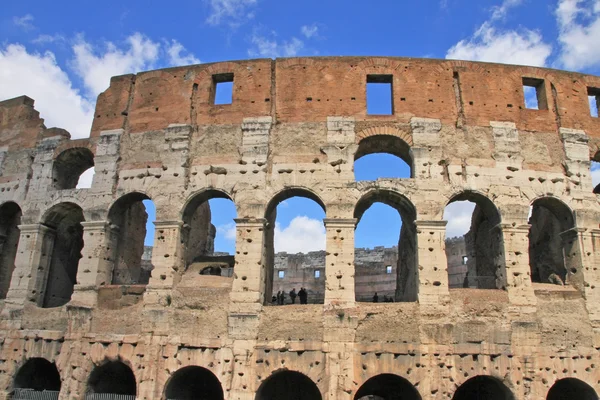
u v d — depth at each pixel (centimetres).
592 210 3272
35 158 3734
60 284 3847
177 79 3638
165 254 3222
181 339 3027
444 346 2908
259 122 3400
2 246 3878
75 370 3111
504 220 3183
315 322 2962
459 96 3472
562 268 3412
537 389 2881
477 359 2906
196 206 3441
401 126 3366
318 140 3341
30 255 3506
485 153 3322
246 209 3216
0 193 3769
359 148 3444
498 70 3556
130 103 3656
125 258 3744
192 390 3344
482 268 3931
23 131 3888
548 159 3362
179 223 3272
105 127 3631
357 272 6575
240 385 2895
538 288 3134
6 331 3344
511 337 2950
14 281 3466
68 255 3978
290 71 3528
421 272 3042
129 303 3194
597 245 3209
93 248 3350
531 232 3875
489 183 3253
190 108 3534
